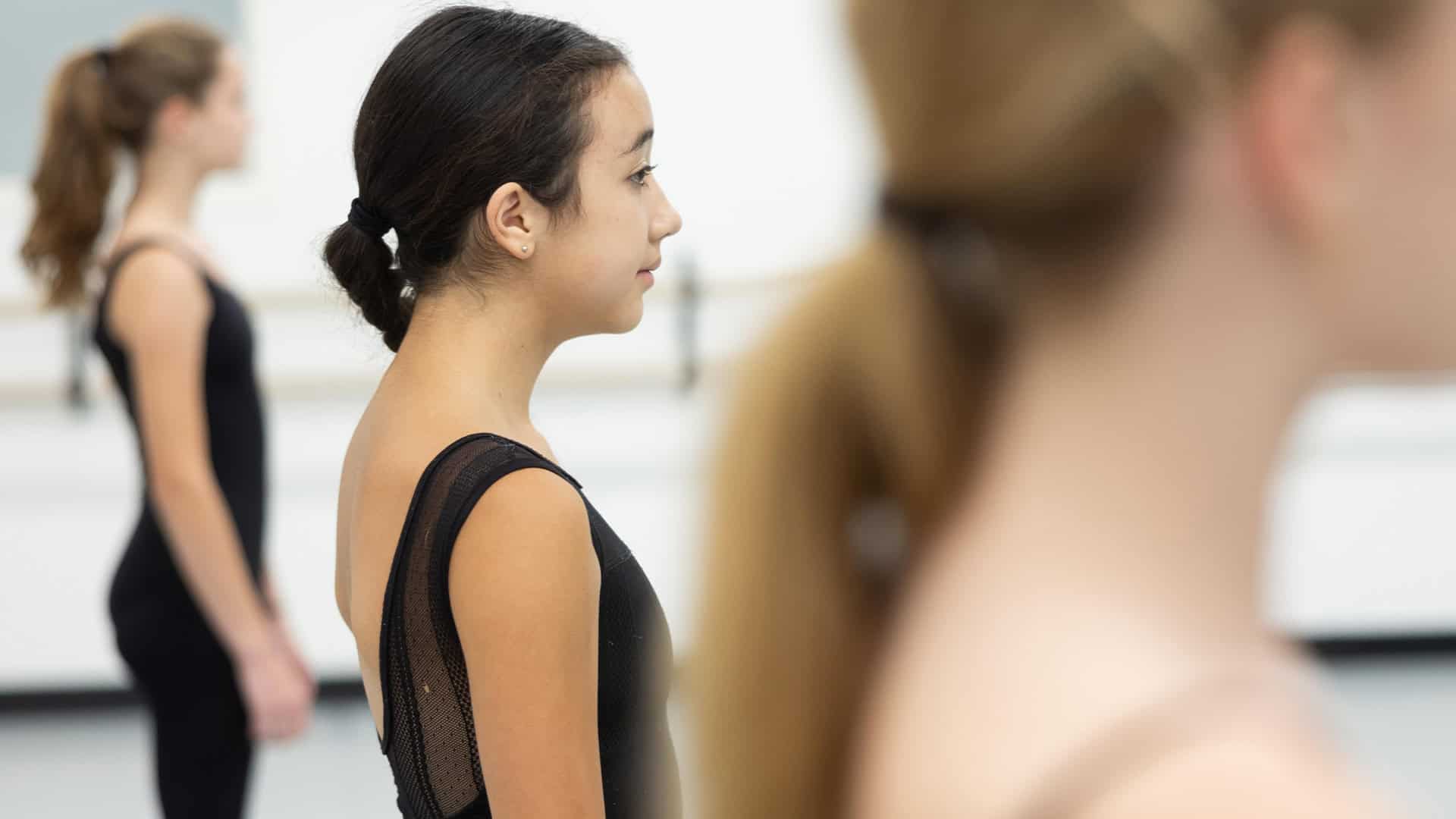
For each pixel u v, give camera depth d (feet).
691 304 26.48
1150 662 2.15
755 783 2.50
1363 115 2.16
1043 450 2.28
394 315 8.16
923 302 2.33
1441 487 27.91
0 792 23.65
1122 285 2.23
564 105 7.50
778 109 26.04
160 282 13.51
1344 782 2.02
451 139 7.39
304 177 27.22
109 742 25.84
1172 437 2.25
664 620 8.14
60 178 14.33
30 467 27.07
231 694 14.12
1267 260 2.22
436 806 7.14
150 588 14.01
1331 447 27.89
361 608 7.46
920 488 2.38
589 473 27.30
